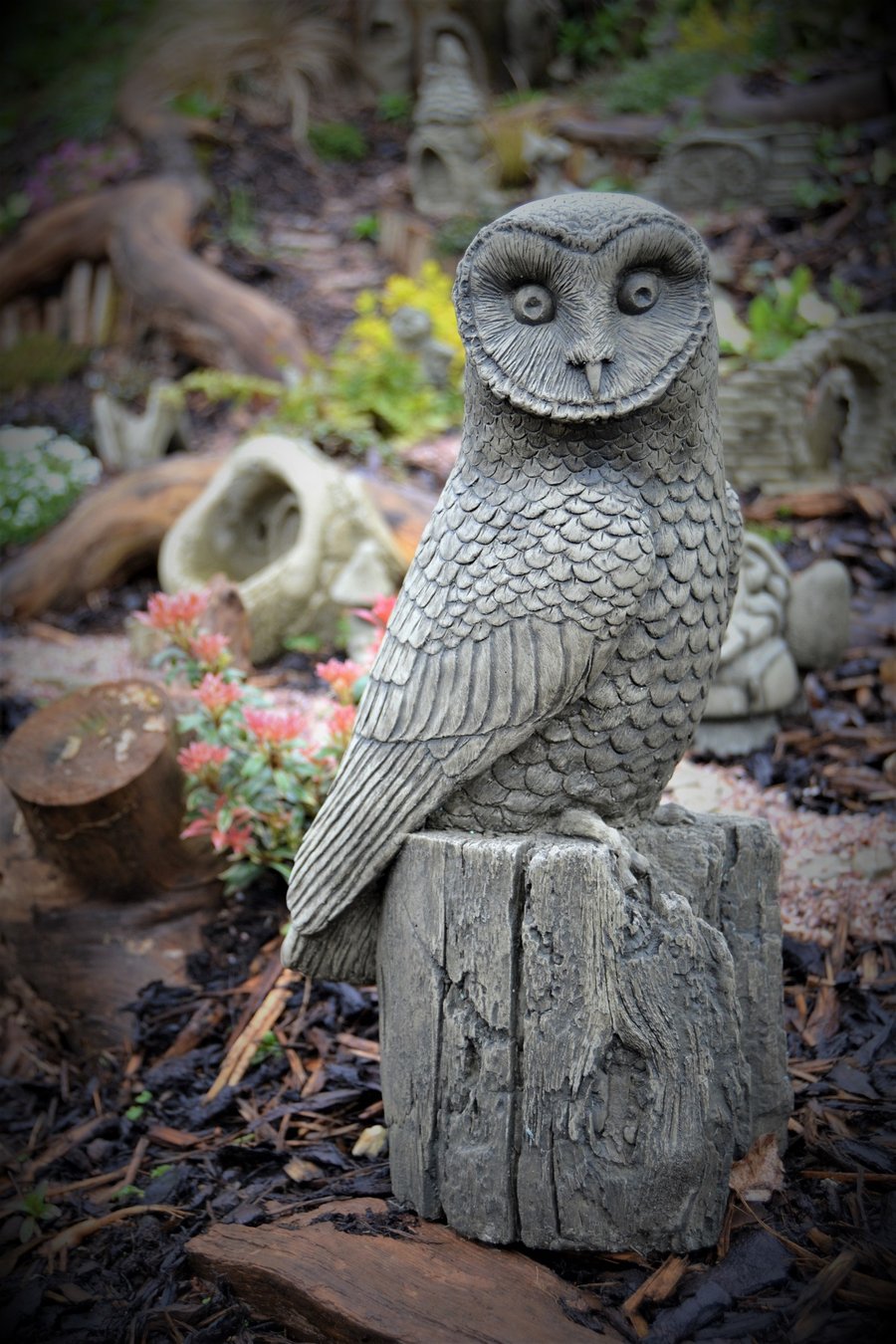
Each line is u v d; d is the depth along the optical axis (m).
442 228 9.41
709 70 9.70
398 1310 1.97
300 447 5.53
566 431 1.96
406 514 5.62
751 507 5.49
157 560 6.26
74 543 6.11
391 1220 2.24
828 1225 2.16
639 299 1.92
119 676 5.16
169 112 10.52
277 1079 2.89
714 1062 2.05
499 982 2.04
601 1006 2.00
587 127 9.51
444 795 2.04
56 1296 2.24
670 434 1.98
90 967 3.21
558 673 1.93
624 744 2.06
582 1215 2.07
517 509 1.98
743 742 4.01
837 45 9.50
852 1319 1.93
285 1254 2.15
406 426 6.81
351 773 2.14
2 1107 2.97
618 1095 2.04
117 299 9.11
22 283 9.47
